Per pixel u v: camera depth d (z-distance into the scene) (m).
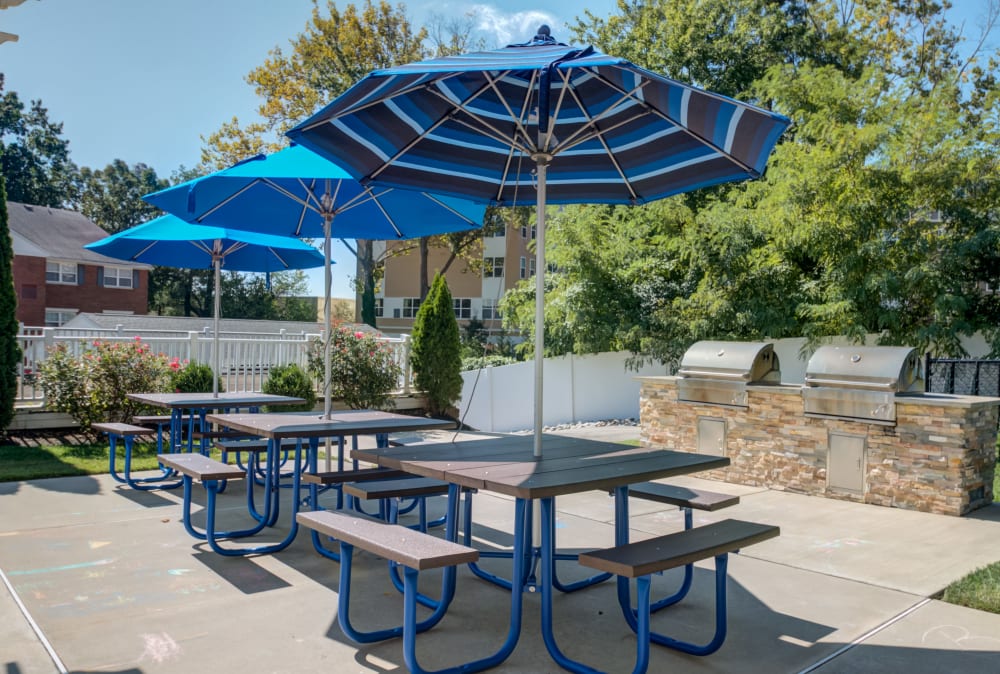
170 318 24.98
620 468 3.75
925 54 23.50
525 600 4.25
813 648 3.56
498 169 5.06
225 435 7.66
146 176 53.19
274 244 8.09
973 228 10.84
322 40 30.17
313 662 3.29
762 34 18.97
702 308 13.33
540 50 3.90
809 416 7.26
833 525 6.03
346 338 12.19
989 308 11.26
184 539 5.29
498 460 4.00
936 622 3.91
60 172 50.94
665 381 8.65
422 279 33.75
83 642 3.45
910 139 11.08
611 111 4.39
